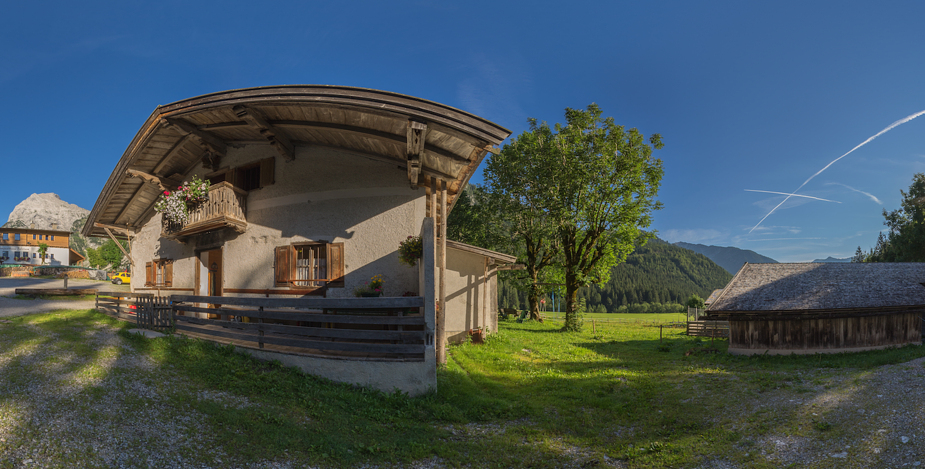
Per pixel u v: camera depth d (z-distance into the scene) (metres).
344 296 10.91
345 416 6.59
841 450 5.32
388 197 10.88
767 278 16.14
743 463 5.38
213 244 13.57
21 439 4.43
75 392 5.79
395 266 10.53
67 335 8.89
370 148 10.71
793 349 14.04
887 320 14.52
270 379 7.52
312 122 10.10
